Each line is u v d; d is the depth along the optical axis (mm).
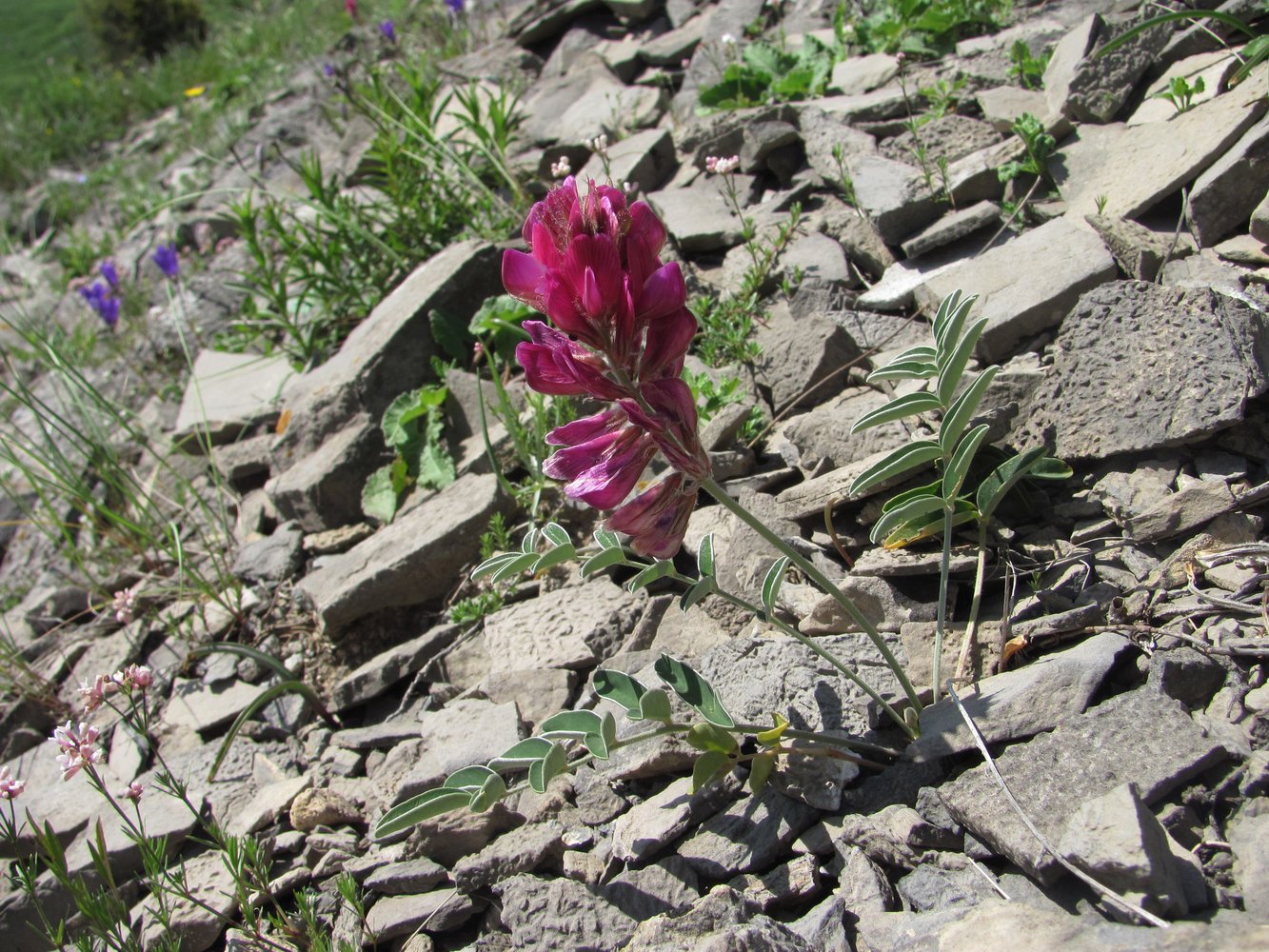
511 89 6621
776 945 2094
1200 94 3795
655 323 2096
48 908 3217
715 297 4266
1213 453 2816
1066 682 2373
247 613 4176
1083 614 2559
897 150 4395
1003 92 4371
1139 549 2742
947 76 4688
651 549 2211
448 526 3723
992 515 2980
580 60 6523
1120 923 1893
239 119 9094
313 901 2844
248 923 2814
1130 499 2811
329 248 5359
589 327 2018
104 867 2898
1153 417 2826
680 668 2426
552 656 3242
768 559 3102
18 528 5965
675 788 2623
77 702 4211
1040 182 3914
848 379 3635
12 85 14297
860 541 3072
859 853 2316
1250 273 3182
